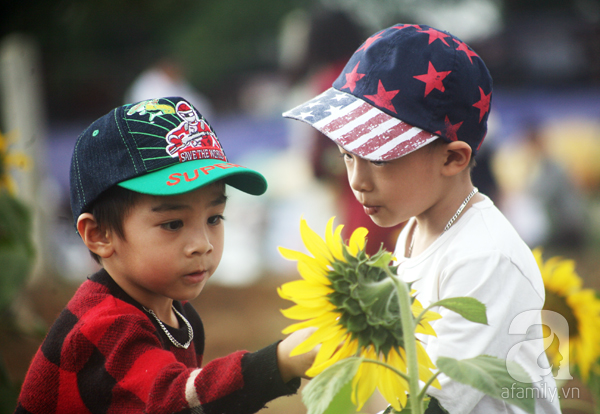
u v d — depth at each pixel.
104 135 2.79
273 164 14.73
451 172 3.00
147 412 2.32
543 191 13.84
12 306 5.20
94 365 2.52
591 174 15.29
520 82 16.14
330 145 6.77
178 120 2.82
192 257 2.69
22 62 12.51
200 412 2.28
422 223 3.24
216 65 20.06
